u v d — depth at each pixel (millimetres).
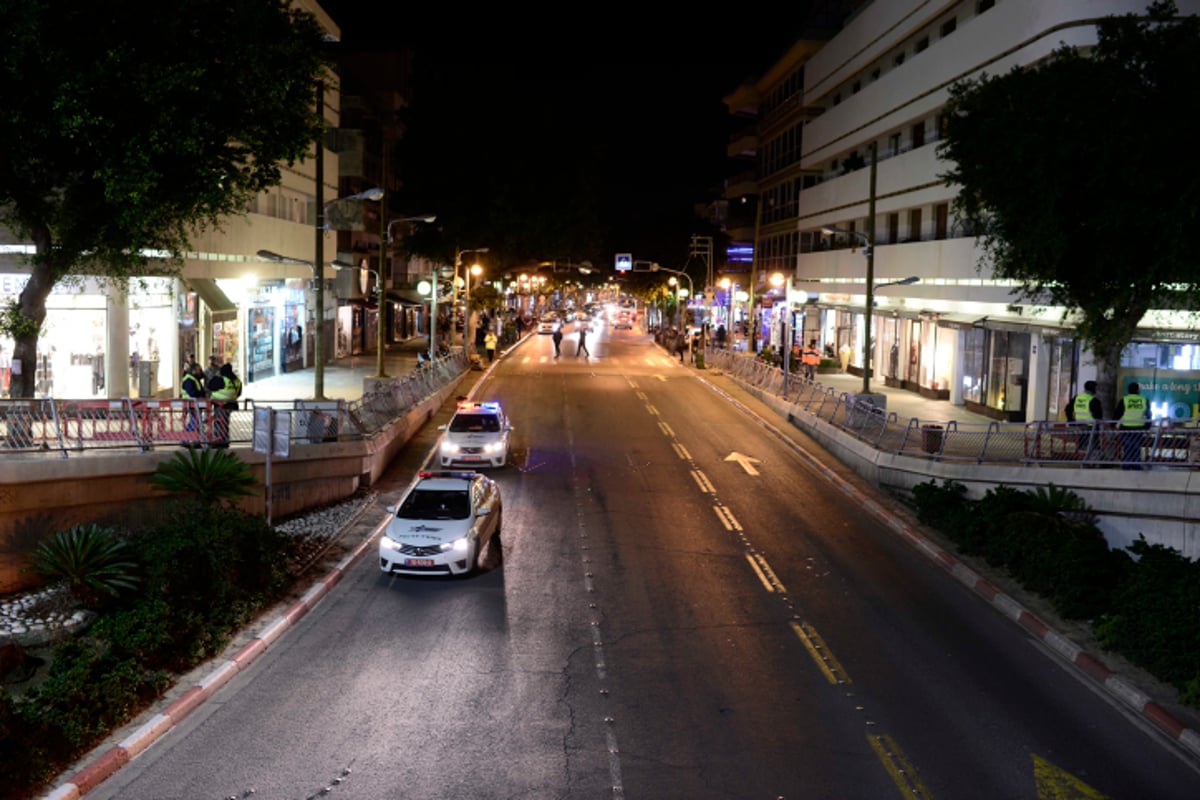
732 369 50562
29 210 17594
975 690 12031
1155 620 12695
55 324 24922
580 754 10078
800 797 9234
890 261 40625
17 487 14156
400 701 11375
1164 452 17531
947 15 37594
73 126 15328
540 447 29516
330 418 22406
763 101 70562
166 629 11961
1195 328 23297
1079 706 11617
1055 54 20109
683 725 10828
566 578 16656
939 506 20062
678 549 18688
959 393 37438
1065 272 19453
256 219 36031
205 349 32500
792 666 12727
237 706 11156
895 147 43000
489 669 12445
